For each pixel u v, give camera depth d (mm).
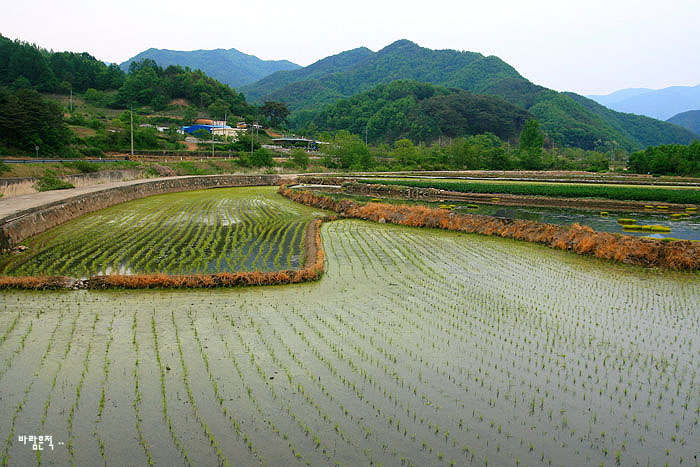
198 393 8578
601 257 19844
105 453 6949
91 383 8805
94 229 24016
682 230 26875
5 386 8633
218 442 7254
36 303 12938
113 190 34375
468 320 12430
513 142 157250
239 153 79562
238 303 13391
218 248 20484
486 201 41656
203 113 140250
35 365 9414
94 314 12211
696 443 7531
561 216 32438
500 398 8688
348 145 87562
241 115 149750
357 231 26141
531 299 14273
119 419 7762
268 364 9719
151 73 147375
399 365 9836
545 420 8055
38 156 53906
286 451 7086
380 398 8586
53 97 122375
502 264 18703
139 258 18234
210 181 51469
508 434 7648
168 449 7074
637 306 13758
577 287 15602
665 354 10617
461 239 24094
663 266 18406
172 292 14227
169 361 9727
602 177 62562
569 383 9273
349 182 51375
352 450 7156
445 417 8062
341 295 14344
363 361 9961
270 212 32375
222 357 9961
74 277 15352
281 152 99938
